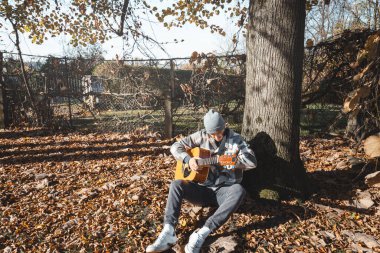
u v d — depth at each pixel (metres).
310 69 7.14
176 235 3.17
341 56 6.79
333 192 3.92
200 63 7.28
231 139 3.30
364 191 3.89
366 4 9.67
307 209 3.52
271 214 3.46
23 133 8.44
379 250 2.85
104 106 8.73
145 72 7.90
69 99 9.05
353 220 3.34
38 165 5.68
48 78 9.13
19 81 9.19
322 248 2.92
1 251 3.02
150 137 7.64
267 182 3.74
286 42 3.65
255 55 3.81
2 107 8.96
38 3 9.48
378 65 3.26
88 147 6.91
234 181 3.25
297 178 3.81
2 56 8.89
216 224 2.90
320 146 6.29
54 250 3.01
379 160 3.84
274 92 3.72
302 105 7.38
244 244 3.01
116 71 8.35
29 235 3.28
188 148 3.45
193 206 3.62
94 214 3.63
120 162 5.73
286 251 2.91
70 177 4.96
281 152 3.77
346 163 4.90
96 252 2.95
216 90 7.38
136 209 3.69
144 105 8.09
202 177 3.21
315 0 9.08
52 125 9.09
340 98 6.95
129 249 2.97
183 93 7.56
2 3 8.85
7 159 6.07
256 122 3.86
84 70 9.16
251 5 3.86
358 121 6.21
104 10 9.20
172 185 3.11
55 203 4.02
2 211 3.81
